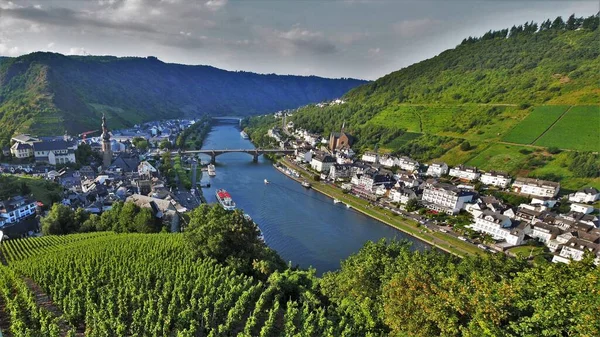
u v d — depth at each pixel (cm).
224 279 6450
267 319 5675
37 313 5100
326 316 5656
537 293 3991
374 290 5591
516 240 12088
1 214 11575
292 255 11625
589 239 11125
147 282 6291
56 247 8675
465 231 13275
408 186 18050
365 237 13338
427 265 5666
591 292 3544
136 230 10894
